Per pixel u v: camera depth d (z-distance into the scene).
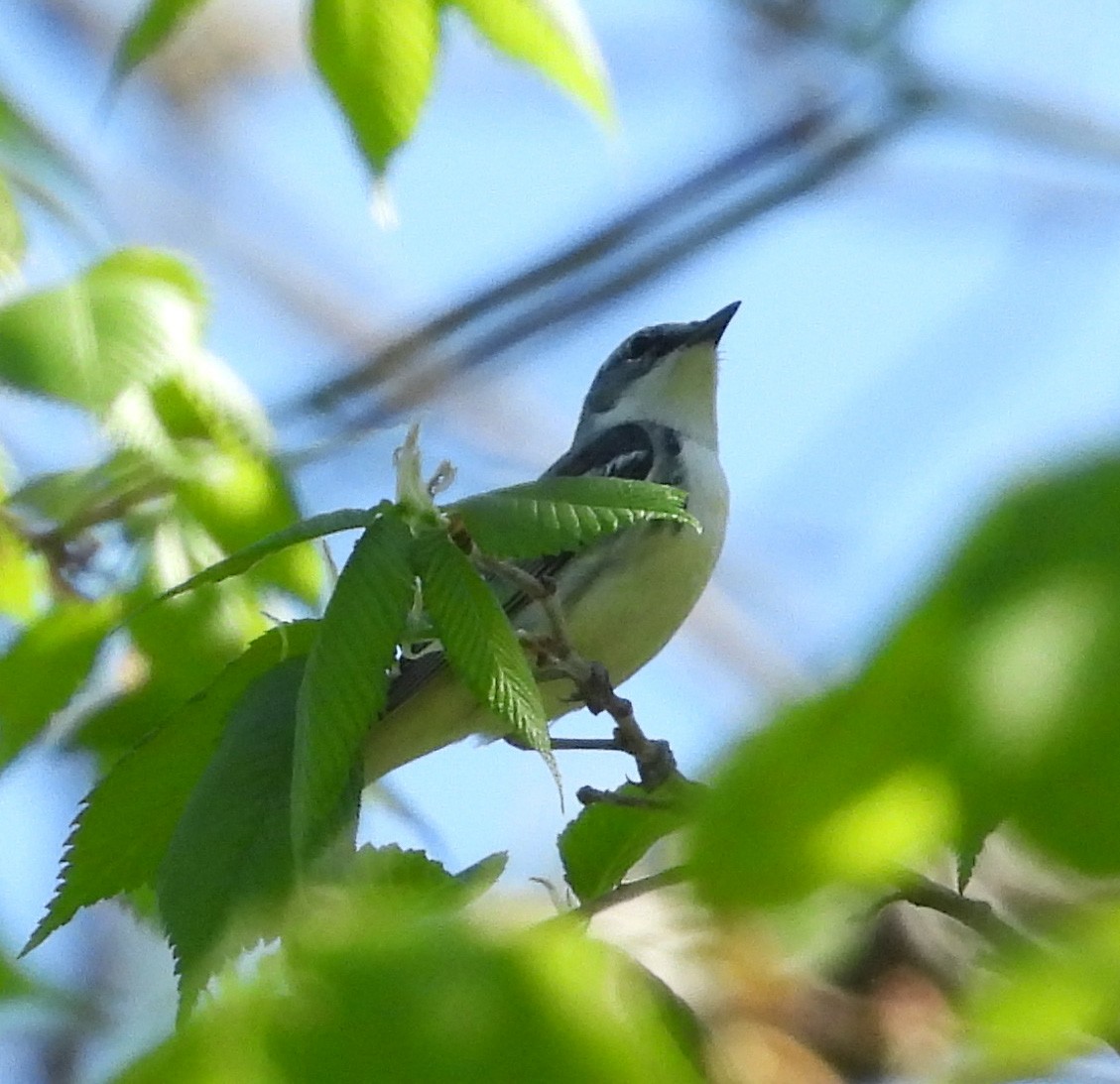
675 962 5.48
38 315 6.49
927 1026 5.78
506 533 5.17
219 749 5.12
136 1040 2.94
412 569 5.02
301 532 5.16
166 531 7.74
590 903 5.05
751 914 2.26
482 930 2.62
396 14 6.90
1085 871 2.13
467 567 5.06
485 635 5.04
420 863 5.19
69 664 7.61
